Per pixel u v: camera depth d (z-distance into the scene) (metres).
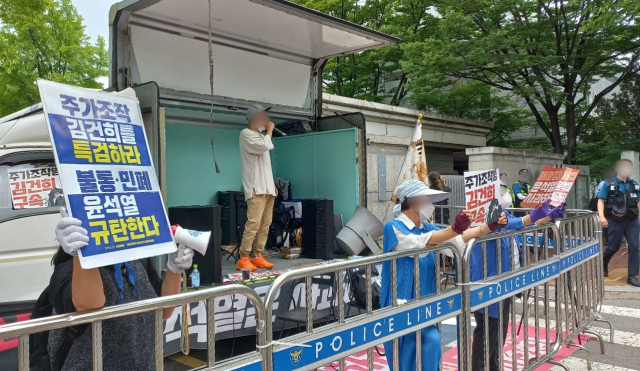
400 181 6.80
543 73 13.38
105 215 1.76
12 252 4.09
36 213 4.27
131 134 1.96
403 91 15.33
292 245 6.49
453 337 5.36
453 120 12.55
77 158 1.74
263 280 4.63
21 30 12.77
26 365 1.54
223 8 5.13
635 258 7.48
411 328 2.89
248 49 6.35
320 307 4.89
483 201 3.49
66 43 14.29
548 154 12.51
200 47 5.88
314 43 6.38
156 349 1.86
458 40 12.88
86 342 1.92
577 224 5.05
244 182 5.33
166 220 1.97
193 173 6.75
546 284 4.27
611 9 8.78
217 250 4.42
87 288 1.76
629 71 13.05
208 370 1.96
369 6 14.66
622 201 7.55
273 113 6.64
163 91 5.52
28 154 4.39
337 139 6.66
